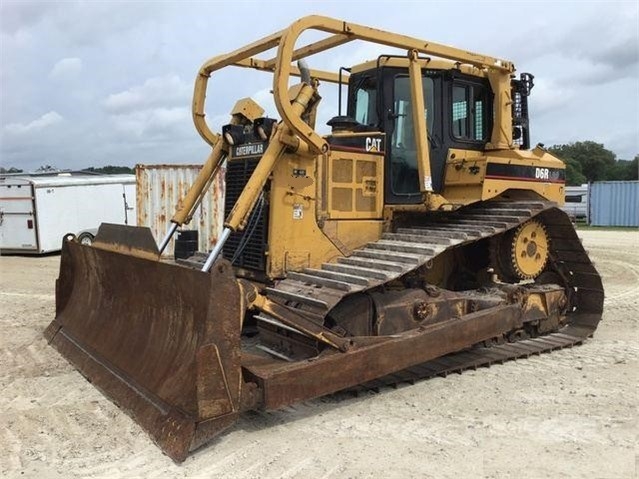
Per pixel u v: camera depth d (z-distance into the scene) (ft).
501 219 19.35
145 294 16.26
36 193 54.44
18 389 16.83
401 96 19.80
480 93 21.77
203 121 21.08
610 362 19.57
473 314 18.24
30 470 12.16
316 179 17.87
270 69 21.86
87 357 18.19
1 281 39.55
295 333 16.44
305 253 17.75
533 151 22.72
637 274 40.78
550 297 22.27
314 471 12.03
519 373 18.38
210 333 12.57
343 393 16.51
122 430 14.01
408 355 15.94
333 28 16.35
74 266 21.47
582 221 105.40
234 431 14.01
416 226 20.20
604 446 13.10
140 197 44.86
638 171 264.52
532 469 12.06
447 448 13.07
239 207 15.88
